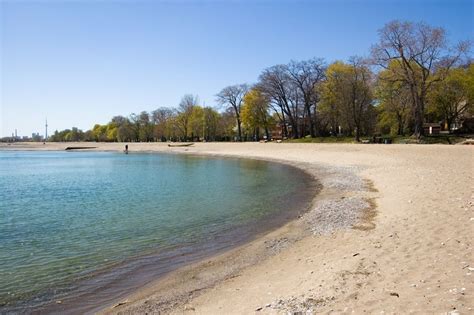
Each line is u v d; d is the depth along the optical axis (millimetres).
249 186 26125
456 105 65875
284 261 9945
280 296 7336
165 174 36562
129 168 45469
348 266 8367
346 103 67125
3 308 7961
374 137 61500
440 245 9078
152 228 14617
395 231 11031
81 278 9562
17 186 29000
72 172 41219
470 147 39281
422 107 55750
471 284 6586
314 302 6660
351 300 6512
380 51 56031
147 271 9945
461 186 17359
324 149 54094
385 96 61875
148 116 134000
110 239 13180
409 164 30375
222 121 110938
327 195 20516
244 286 8367
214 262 10422
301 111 89500
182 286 8781
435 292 6387
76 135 173875
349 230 12344
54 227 15109
